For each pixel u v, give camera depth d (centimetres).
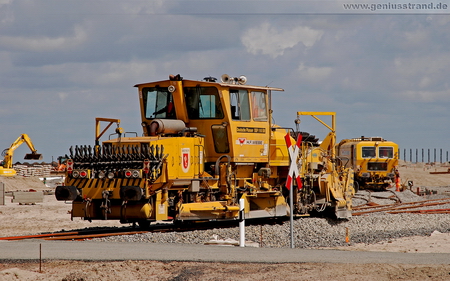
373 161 6794
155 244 2075
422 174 12319
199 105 2847
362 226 3319
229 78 2858
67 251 1877
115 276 1548
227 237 2603
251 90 2944
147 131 2870
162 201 2578
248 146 2909
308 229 3008
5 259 1744
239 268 1625
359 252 1909
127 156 2533
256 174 3012
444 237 2892
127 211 2534
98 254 1819
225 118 2795
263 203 3016
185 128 2766
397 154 6825
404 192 6588
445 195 6644
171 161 2617
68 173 2633
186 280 1505
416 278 1495
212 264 1678
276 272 1570
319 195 3466
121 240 2361
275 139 3086
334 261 1705
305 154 3341
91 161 2606
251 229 2788
